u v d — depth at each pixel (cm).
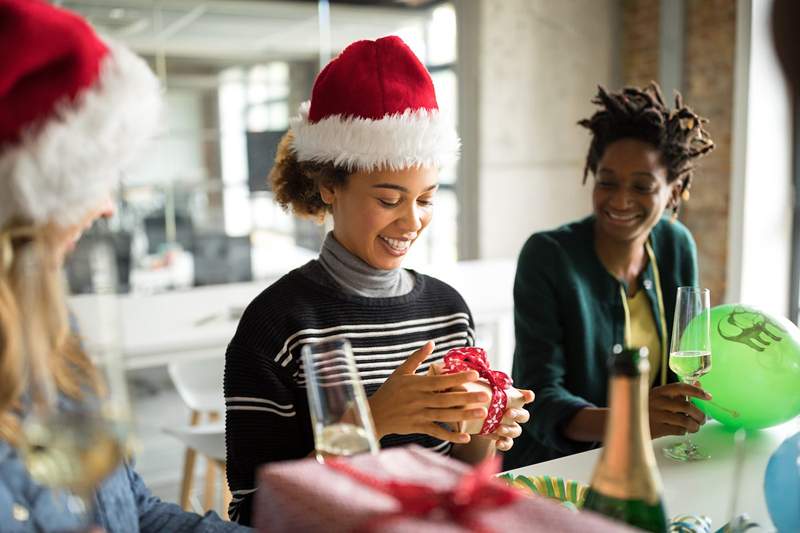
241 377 118
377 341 127
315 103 125
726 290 370
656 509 69
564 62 424
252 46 425
